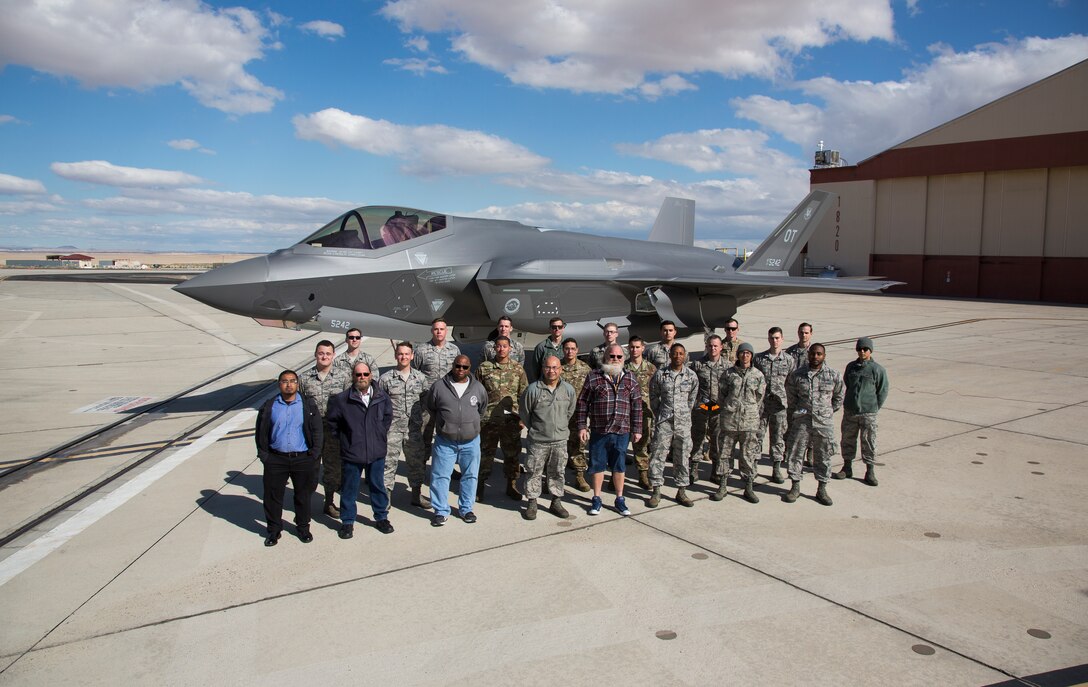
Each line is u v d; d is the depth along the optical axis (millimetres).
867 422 6750
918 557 5117
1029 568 4914
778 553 5211
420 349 7043
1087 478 6996
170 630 4105
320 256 9578
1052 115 32062
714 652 3838
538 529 5766
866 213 39781
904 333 20250
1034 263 33531
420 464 6312
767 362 7008
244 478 7066
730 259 15570
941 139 36062
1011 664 3699
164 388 12008
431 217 10719
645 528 5781
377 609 4359
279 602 4457
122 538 5500
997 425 9266
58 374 13344
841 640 3955
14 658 3803
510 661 3758
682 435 6227
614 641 3961
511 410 6441
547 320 10664
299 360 15289
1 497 6465
